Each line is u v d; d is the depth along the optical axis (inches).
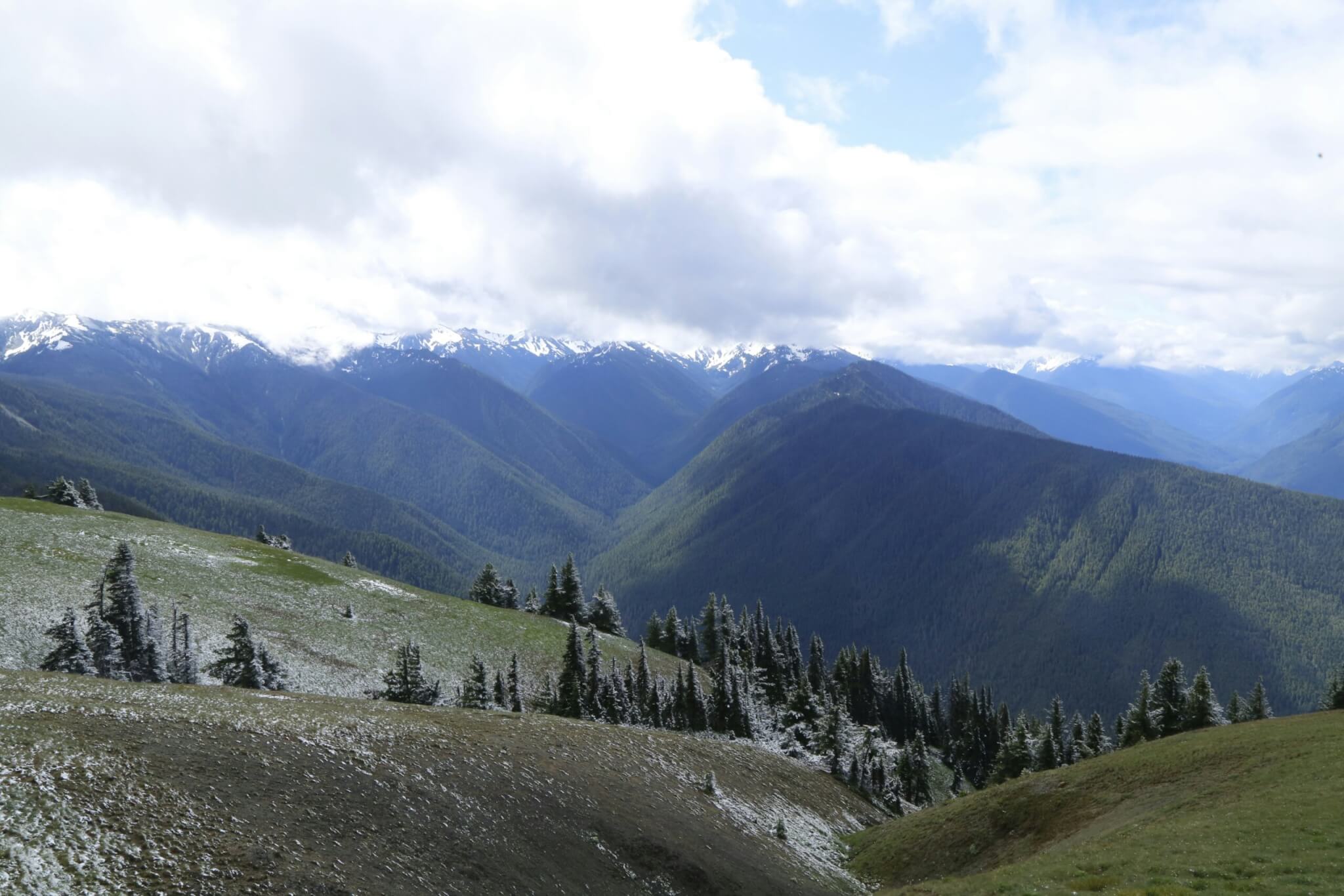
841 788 3006.9
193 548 3715.6
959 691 5743.1
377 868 974.4
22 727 1034.1
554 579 5083.7
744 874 1609.3
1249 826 1242.0
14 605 2329.0
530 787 1487.5
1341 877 946.1
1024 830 1862.7
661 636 5241.1
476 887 1058.1
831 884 1872.5
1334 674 3454.7
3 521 3206.2
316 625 3228.3
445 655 3390.7
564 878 1227.2
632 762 2058.3
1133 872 1135.0
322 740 1315.2
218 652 2397.9
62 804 850.8
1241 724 2268.7
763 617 5452.8
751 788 2401.6
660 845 1512.1
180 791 976.3
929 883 1460.4
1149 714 3531.0
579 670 2898.6
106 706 1238.9
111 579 2210.9
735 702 3420.3
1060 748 4318.4
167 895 760.3
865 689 5123.0
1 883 689.6
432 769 1368.1
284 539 5477.4
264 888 830.5
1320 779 1433.3
